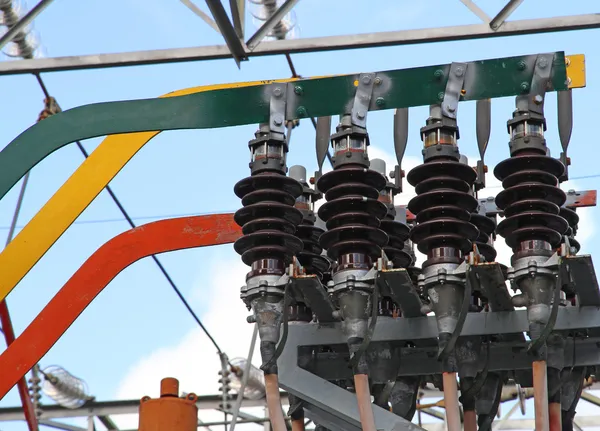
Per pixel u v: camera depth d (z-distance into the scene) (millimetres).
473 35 13312
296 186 10547
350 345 9938
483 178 10992
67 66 14164
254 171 10609
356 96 10539
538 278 9781
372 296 10016
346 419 10164
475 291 10414
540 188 10133
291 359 10266
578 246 11117
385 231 10953
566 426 10664
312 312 10766
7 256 13484
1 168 11711
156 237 14203
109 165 13805
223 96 10961
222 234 14203
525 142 10312
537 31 13227
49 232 13570
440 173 10289
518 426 18625
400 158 10797
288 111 10695
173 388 11859
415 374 10461
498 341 10305
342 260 10133
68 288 13719
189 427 11656
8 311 15289
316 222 11500
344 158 10438
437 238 10023
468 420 10305
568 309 9984
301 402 10531
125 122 11414
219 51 13883
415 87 10523
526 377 10625
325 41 13539
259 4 13742
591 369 10578
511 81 10445
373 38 13453
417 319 10172
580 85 10789
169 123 11125
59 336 13430
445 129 10422
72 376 19297
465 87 10500
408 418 10609
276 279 10180
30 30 14352
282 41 13539
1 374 13227
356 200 10258
